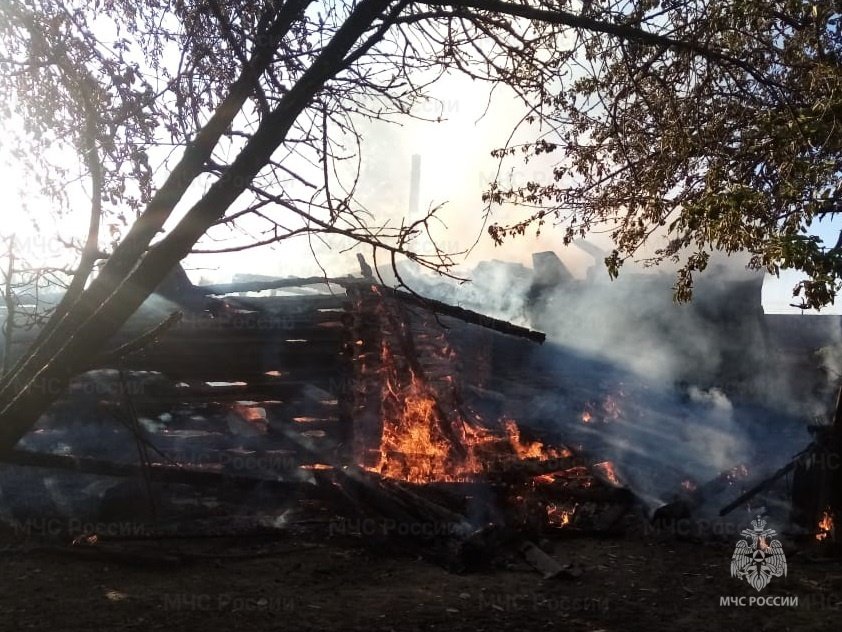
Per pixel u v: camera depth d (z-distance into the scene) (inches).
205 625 225.1
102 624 223.6
